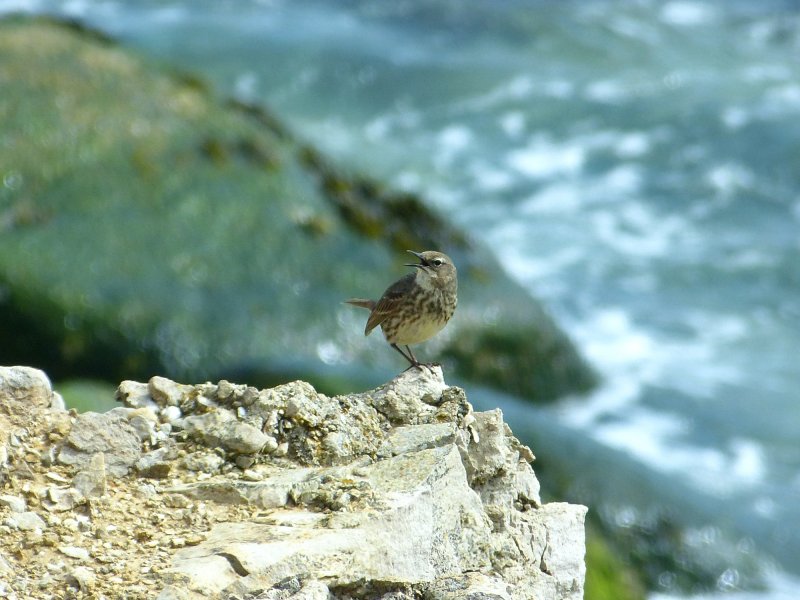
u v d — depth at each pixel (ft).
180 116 60.44
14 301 50.37
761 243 80.23
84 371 50.39
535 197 86.58
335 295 54.03
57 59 62.28
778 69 110.63
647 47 114.52
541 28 117.19
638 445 55.01
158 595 17.06
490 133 96.84
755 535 46.75
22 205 53.72
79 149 56.65
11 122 57.06
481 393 51.80
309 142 65.41
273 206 56.65
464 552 20.48
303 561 17.99
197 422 21.77
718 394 60.54
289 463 21.29
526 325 57.67
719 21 123.24
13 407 21.63
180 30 113.09
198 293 52.44
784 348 66.39
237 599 17.24
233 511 19.80
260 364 50.65
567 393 58.34
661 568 44.32
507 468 22.36
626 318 69.26
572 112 99.91
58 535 18.88
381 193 60.70
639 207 85.51
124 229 53.83
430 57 109.70
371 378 50.42
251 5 121.60
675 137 95.45
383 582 18.51
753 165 91.30
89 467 20.48
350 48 109.81
